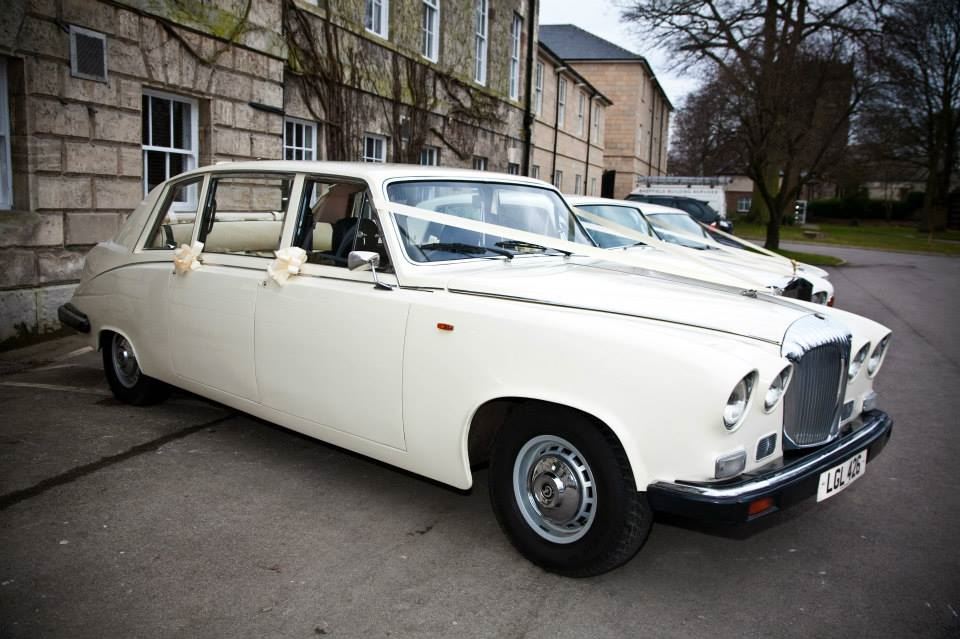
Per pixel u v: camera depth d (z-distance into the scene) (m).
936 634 2.82
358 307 3.56
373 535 3.50
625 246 6.42
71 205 7.23
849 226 51.91
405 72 13.45
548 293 3.19
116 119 7.57
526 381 3.00
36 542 3.30
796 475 2.87
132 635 2.64
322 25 10.92
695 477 2.71
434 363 3.28
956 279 17.19
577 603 2.96
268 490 3.98
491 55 17.78
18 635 2.61
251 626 2.72
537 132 23.69
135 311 4.88
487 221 4.05
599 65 38.84
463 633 2.72
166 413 5.20
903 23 24.11
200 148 8.86
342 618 2.80
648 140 44.62
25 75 6.69
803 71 20.45
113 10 7.42
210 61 8.65
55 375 6.09
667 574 3.25
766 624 2.87
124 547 3.29
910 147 42.88
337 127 11.41
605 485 2.89
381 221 3.56
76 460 4.27
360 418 3.62
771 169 37.69
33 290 6.98
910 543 3.61
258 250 4.22
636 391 2.75
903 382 6.94
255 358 4.08
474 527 3.63
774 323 3.06
